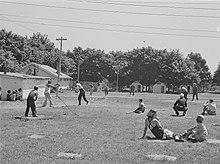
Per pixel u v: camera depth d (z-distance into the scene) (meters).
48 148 11.67
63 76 89.06
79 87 33.72
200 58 134.50
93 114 24.36
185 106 25.02
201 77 131.25
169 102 44.03
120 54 120.12
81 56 119.38
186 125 18.89
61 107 29.62
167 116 24.39
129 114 25.17
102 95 61.38
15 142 12.67
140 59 112.38
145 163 10.11
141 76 111.69
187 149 12.34
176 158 10.86
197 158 10.97
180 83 109.31
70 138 13.84
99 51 116.88
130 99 48.62
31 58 96.81
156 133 14.47
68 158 10.41
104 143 12.95
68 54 121.25
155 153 11.52
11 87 40.31
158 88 107.44
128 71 112.12
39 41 115.31
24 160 9.92
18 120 19.56
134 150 11.86
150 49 114.50
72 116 22.48
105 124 18.75
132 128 17.38
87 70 114.19
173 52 111.19
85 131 15.87
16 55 90.94
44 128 16.53
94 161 10.09
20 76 41.22
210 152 11.95
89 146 12.23
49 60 105.31
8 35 90.62
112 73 112.62
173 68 108.19
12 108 27.89
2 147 11.71
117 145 12.61
